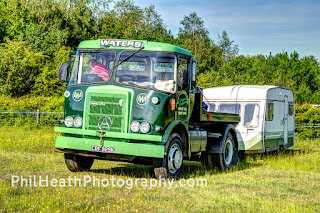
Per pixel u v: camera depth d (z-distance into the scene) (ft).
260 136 51.29
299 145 73.36
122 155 29.22
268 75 200.23
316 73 220.43
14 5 187.21
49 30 174.60
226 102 53.88
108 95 29.48
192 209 21.72
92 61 31.12
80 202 21.63
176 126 31.76
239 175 35.81
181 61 31.89
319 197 27.35
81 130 29.73
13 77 126.52
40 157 39.83
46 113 85.30
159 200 23.52
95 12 223.92
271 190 29.01
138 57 30.37
